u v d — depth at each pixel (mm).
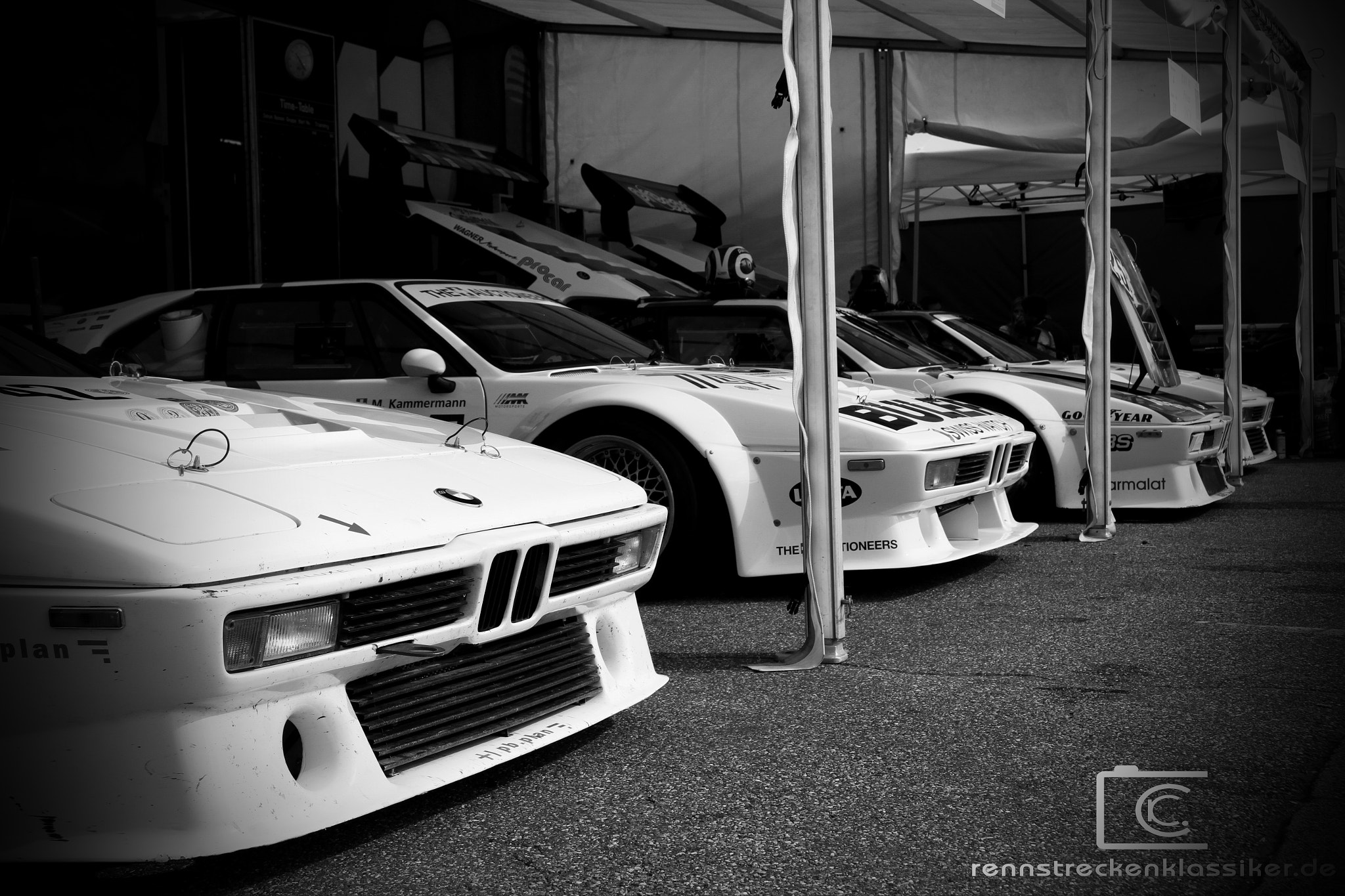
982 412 4699
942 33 9633
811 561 3154
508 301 4633
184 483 1950
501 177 8867
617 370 4359
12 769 1712
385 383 4199
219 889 1804
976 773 2305
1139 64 10344
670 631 3570
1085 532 5434
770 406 3932
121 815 1689
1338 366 11883
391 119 8930
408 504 2088
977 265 15797
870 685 2953
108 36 6840
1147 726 2592
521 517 2221
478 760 2105
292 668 1794
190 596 1672
